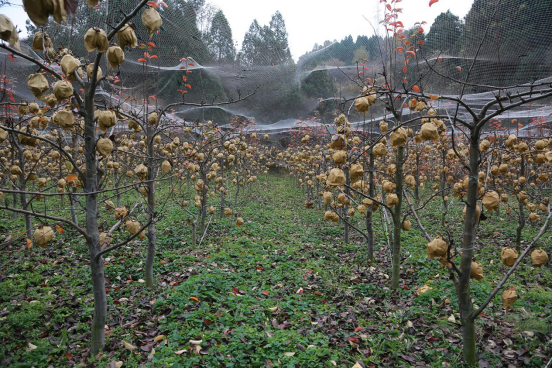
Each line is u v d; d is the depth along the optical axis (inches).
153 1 124.4
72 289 151.2
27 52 275.4
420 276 178.9
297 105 658.2
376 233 276.2
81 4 182.1
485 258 208.7
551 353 106.2
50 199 342.0
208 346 109.2
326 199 163.8
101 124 88.3
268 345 106.1
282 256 215.0
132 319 130.9
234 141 241.1
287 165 600.1
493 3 231.8
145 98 170.9
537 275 175.6
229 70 510.9
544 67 278.1
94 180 100.2
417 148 291.9
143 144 201.5
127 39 75.9
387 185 150.9
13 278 158.7
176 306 136.0
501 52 262.7
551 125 337.4
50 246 209.2
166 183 483.2
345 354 110.8
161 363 99.1
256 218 327.0
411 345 116.1
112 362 100.3
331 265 206.4
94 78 90.6
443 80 306.2
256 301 142.7
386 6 163.8
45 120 126.2
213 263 191.9
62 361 101.6
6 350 104.4
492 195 84.6
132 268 183.6
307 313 139.3
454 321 127.6
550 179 286.5
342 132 90.4
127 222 106.7
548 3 211.0
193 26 334.3
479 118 91.6
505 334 119.1
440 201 386.9
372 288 166.7
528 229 268.7
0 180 299.0
